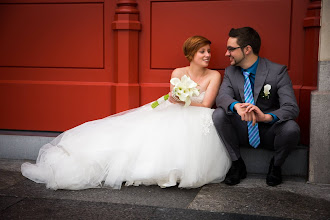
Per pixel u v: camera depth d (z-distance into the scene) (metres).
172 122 3.26
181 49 3.92
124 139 3.28
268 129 3.39
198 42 3.55
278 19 3.69
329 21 3.29
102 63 4.05
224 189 3.24
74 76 4.12
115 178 3.22
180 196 3.08
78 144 3.32
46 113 4.18
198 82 3.68
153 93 3.96
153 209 2.81
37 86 4.16
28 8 4.14
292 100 3.27
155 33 3.95
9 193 3.13
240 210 2.79
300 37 3.65
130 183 3.27
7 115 4.26
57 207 2.84
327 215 2.70
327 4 3.28
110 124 3.44
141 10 3.94
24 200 2.98
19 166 3.88
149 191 3.19
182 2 3.88
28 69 4.21
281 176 3.39
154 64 3.98
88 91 4.07
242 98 3.46
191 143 3.21
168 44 3.94
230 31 3.51
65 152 3.36
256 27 3.75
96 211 2.77
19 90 4.20
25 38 4.17
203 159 3.24
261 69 3.43
